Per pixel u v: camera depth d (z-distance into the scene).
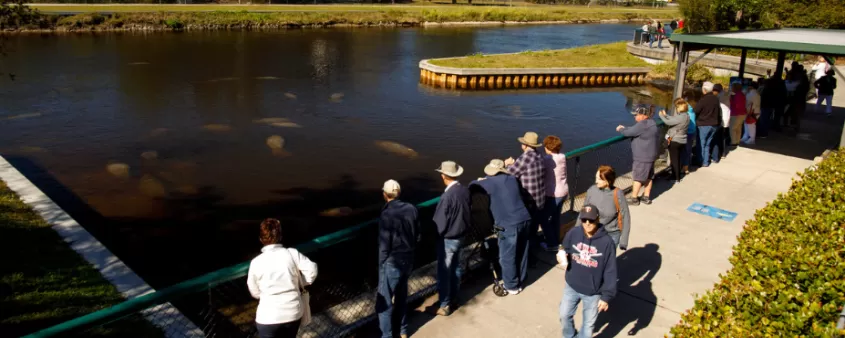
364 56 38.88
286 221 12.30
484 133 20.72
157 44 40.22
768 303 4.60
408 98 26.62
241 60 35.06
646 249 8.13
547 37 54.94
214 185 14.46
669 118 10.66
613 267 5.14
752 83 14.95
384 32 54.56
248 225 11.95
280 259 4.78
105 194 13.64
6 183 10.96
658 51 34.72
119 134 18.88
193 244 11.07
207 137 18.84
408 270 5.65
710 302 4.93
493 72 30.66
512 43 49.09
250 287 4.84
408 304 6.61
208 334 6.64
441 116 23.16
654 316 6.49
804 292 4.93
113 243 11.04
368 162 16.77
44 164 15.74
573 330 5.65
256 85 27.72
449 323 6.27
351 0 74.94
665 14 85.25
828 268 5.03
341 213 12.77
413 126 21.33
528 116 23.92
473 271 7.34
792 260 5.24
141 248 10.86
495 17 68.75
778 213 6.73
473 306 6.62
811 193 7.45
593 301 5.31
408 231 5.62
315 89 27.47
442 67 30.16
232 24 51.72
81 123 20.03
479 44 47.75
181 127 19.95
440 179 15.56
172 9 54.31
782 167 12.05
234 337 7.27
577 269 5.30
